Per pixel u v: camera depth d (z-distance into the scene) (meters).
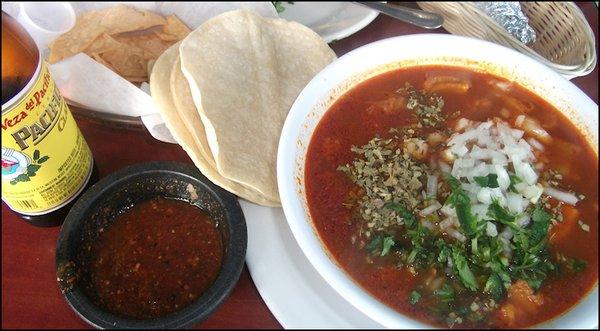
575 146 0.30
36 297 0.27
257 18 0.33
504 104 0.32
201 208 0.28
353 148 0.30
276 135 0.30
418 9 0.40
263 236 0.28
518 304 0.25
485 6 0.38
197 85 0.29
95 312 0.23
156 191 0.28
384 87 0.32
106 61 0.32
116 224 0.28
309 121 0.30
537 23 0.38
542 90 0.31
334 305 0.26
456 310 0.25
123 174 0.27
